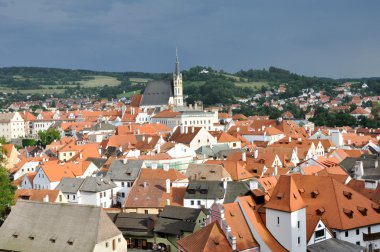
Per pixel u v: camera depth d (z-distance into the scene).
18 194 148.38
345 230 101.25
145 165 174.75
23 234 104.75
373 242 105.56
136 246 126.94
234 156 197.88
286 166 186.88
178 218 123.88
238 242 96.25
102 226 100.75
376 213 107.88
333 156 187.88
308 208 106.94
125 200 146.62
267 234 98.88
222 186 139.75
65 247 99.25
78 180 162.25
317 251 96.62
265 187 135.88
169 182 146.88
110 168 169.75
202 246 93.81
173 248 121.56
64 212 104.69
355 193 109.94
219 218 98.38
